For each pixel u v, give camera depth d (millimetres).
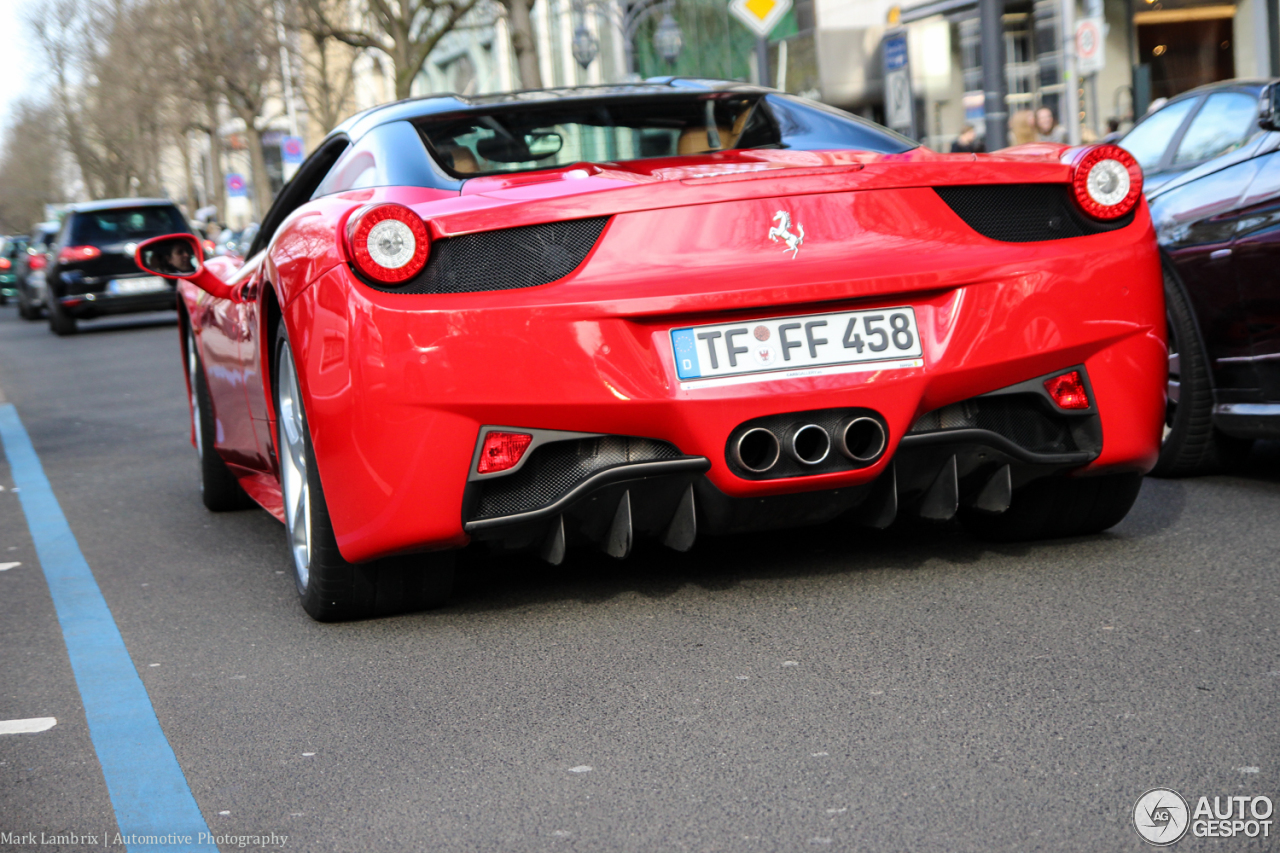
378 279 3002
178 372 11891
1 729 2875
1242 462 4672
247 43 32344
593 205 3023
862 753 2389
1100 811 2092
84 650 3459
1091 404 3258
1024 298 3150
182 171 61938
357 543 3176
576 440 3062
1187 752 2291
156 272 4621
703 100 3828
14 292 33375
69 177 84312
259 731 2740
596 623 3295
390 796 2359
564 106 3729
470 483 3033
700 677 2854
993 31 12219
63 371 13258
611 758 2453
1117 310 3236
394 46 20969
